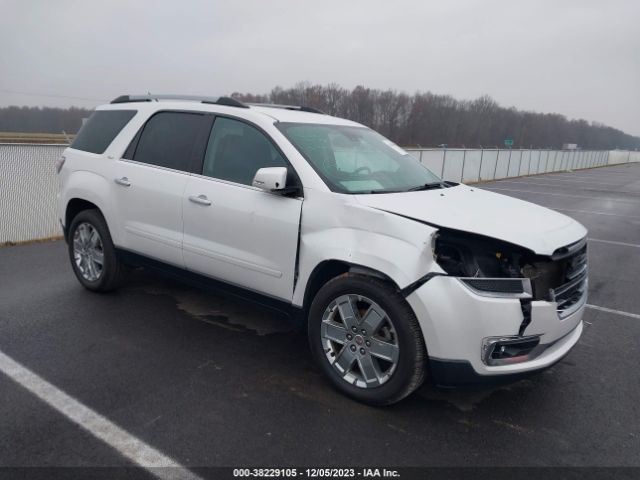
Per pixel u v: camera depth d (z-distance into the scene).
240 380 3.49
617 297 5.80
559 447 2.88
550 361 3.01
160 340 4.09
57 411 3.04
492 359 2.88
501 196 4.11
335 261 3.25
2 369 3.52
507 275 2.91
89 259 5.04
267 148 3.71
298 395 3.32
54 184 7.58
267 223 3.52
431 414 3.17
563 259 3.14
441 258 2.94
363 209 3.14
